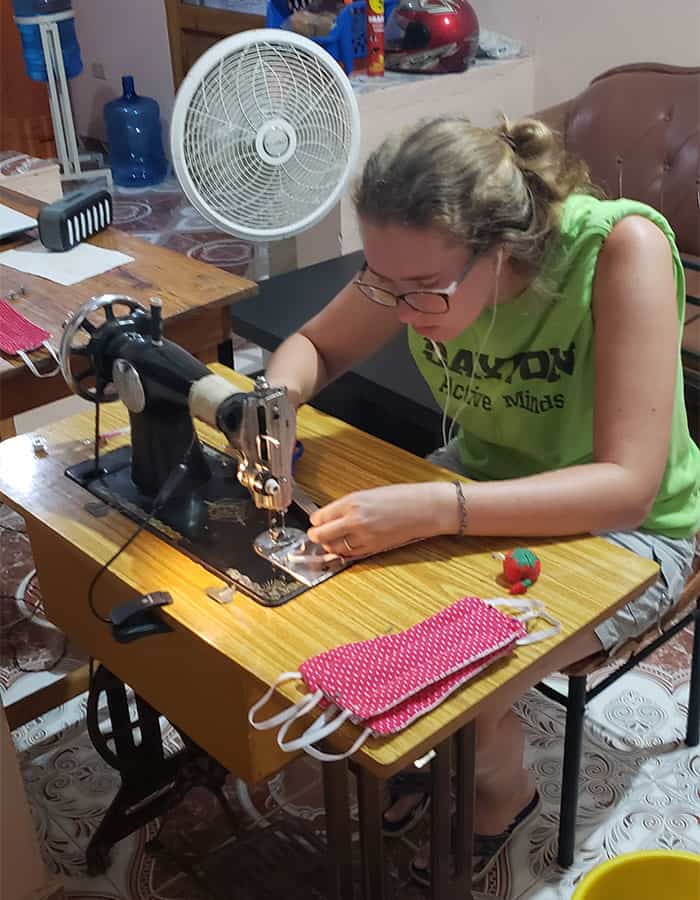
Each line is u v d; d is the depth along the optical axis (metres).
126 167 5.25
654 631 1.56
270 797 1.90
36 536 1.52
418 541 1.29
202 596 1.21
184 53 5.11
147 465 1.37
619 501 1.29
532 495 1.28
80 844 1.83
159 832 1.83
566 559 1.25
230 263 4.31
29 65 4.79
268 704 1.19
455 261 1.25
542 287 1.36
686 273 2.49
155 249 2.08
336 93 1.80
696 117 2.62
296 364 1.62
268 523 1.31
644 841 1.81
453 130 1.27
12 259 2.02
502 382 1.50
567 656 1.42
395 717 1.02
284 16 3.11
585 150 2.81
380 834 1.27
